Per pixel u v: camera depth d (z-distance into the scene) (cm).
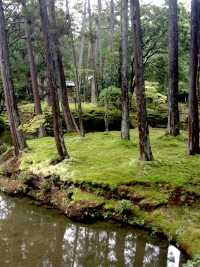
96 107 2308
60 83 1970
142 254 848
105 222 1011
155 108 2381
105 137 1812
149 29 1969
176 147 1461
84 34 2239
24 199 1266
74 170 1238
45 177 1277
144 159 1223
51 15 1719
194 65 1232
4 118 2311
